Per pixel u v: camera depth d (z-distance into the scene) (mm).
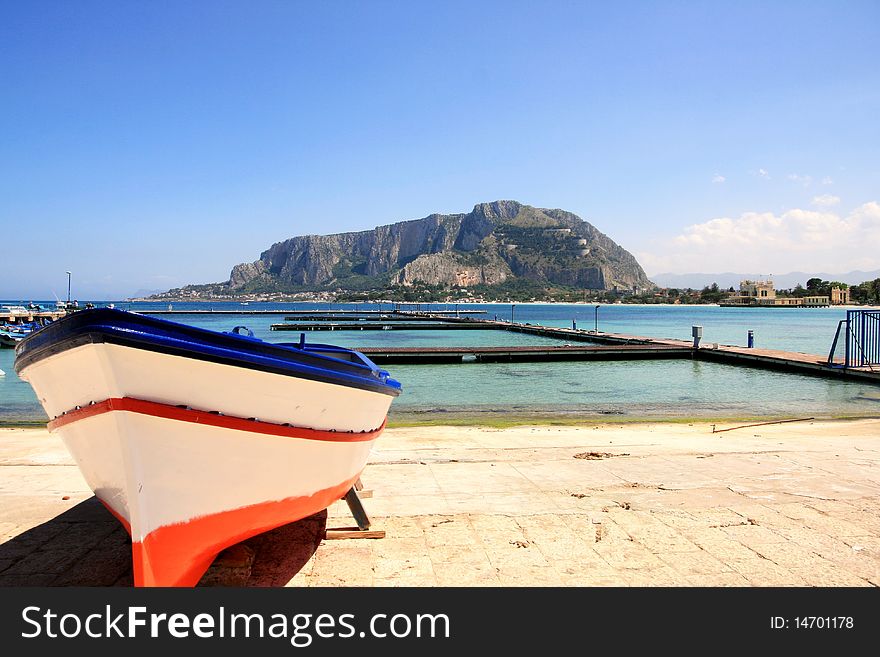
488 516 6707
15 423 15344
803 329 67625
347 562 5480
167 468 4148
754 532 6215
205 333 4023
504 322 67875
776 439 11766
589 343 43281
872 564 5469
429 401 19438
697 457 9750
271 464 4648
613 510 6914
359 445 5730
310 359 4641
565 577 5199
